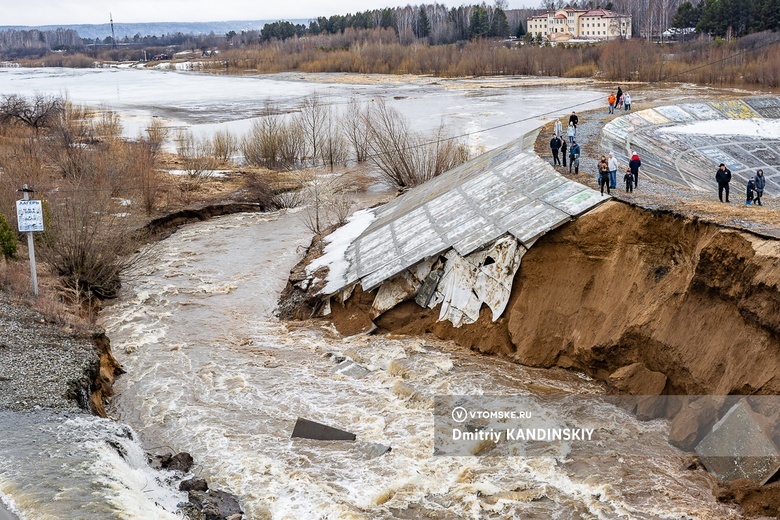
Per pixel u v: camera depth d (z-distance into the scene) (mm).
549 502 16875
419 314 27375
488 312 25797
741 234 19844
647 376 21047
